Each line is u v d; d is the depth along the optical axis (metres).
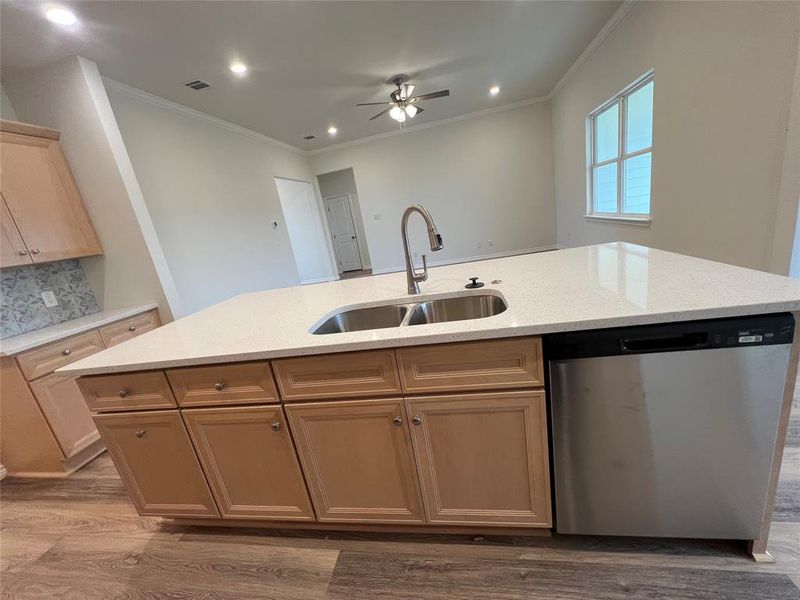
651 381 0.94
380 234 6.89
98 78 2.50
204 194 3.92
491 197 6.34
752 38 1.90
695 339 0.90
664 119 2.73
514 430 1.09
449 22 2.84
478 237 6.59
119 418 1.34
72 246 2.48
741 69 2.00
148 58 2.64
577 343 0.94
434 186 6.46
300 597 1.20
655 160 2.92
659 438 0.99
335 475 1.28
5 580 1.42
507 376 1.03
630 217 3.55
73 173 2.55
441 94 3.67
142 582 1.33
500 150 6.09
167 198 3.43
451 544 1.30
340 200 8.09
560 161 5.61
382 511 1.30
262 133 5.02
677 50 2.50
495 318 1.04
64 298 2.60
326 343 1.09
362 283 1.99
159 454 1.38
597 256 1.67
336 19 2.54
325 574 1.26
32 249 2.25
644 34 2.85
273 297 1.92
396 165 6.48
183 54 2.67
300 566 1.31
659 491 1.05
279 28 2.54
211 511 1.45
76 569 1.43
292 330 1.29
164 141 3.43
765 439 0.94
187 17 2.24
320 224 7.09
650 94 3.19
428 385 1.09
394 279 1.97
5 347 1.91
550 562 1.17
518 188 6.22
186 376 1.23
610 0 2.90
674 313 0.87
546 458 1.09
